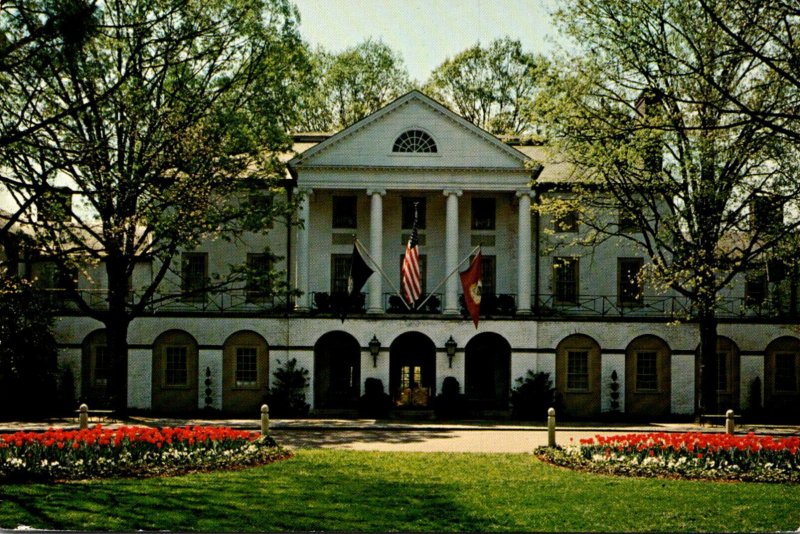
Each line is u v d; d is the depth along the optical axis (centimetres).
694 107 2783
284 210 3497
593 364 4000
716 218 3108
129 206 2872
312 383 3978
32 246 2886
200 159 3155
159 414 3931
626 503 1614
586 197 3553
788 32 1778
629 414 3981
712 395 3494
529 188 4069
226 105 3381
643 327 4003
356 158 4081
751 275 3316
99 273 4125
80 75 2516
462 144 4088
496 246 4253
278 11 3422
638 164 3350
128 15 2972
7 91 2238
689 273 2984
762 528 1430
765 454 2019
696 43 2700
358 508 1541
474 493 1708
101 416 3459
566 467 2088
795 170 2933
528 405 3878
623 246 4197
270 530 1371
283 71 3453
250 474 1905
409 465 2109
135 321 4050
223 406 4000
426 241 4259
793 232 2922
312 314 3997
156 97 3281
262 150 3462
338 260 4259
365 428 3234
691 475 1933
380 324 3994
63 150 1950
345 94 5844
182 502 1553
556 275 4219
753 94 2742
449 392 3903
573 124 3212
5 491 1641
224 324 4025
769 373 4025
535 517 1495
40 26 1579
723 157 2981
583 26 3222
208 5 3203
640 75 3141
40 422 3353
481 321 3981
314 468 2025
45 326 3747
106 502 1541
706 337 3484
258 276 3497
